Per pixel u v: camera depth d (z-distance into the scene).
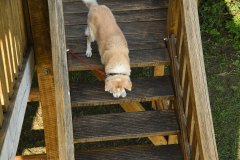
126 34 4.24
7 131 3.03
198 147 3.24
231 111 5.80
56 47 3.27
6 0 3.19
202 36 6.91
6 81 3.19
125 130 3.73
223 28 6.95
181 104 3.75
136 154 3.77
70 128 3.09
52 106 4.18
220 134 5.53
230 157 5.30
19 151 5.39
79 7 4.51
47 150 4.41
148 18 4.40
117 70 3.74
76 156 3.71
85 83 3.89
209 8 6.70
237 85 6.17
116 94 3.72
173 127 3.77
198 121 3.18
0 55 3.00
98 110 5.80
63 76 3.22
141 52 4.06
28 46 3.94
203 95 3.22
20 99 3.46
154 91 3.87
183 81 3.72
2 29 3.07
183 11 3.44
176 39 3.98
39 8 3.70
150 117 3.82
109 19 4.04
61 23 3.36
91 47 4.14
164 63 4.02
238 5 6.69
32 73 3.94
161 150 3.79
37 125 5.71
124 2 4.55
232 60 6.56
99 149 3.78
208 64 6.49
